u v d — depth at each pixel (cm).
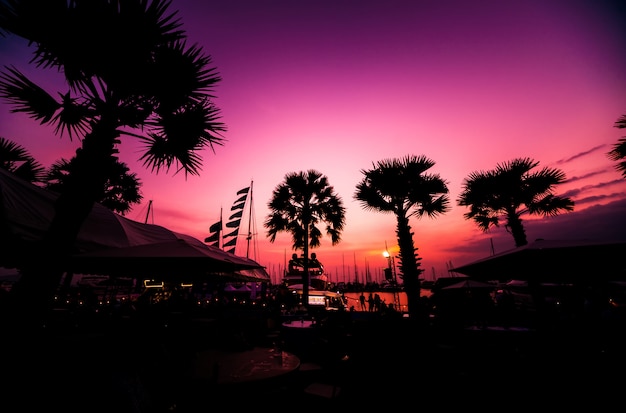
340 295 1727
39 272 325
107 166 391
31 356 267
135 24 373
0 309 305
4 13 332
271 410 330
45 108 411
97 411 241
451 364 553
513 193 1166
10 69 378
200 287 1383
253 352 436
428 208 1065
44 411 232
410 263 970
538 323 575
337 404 423
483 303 988
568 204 1130
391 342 580
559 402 416
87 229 506
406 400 445
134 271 545
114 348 296
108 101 418
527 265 505
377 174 1079
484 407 421
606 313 604
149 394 280
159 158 519
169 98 440
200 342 522
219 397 278
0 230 391
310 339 693
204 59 451
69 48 365
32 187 455
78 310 896
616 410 385
